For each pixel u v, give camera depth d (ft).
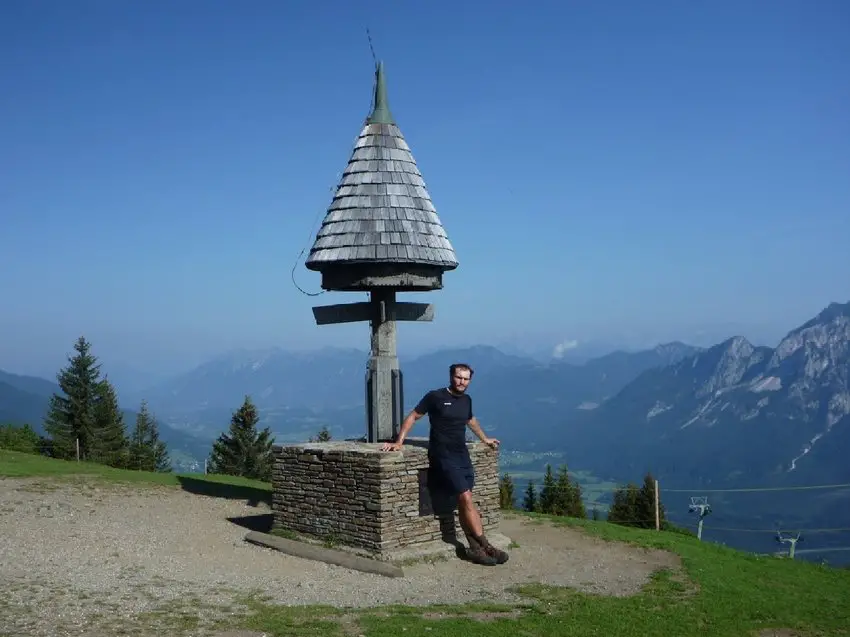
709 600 40.04
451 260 50.31
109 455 208.33
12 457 89.30
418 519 44.57
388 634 29.53
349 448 45.50
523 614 34.58
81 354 214.07
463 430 44.27
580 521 61.98
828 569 54.24
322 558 43.91
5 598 32.81
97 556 43.27
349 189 49.80
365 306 50.57
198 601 34.17
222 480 85.97
